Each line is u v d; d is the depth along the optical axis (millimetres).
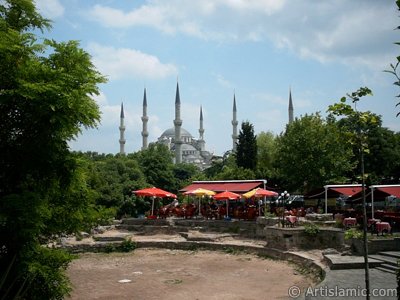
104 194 55562
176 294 20547
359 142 10383
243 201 52781
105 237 37312
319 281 21422
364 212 10273
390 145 56375
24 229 10438
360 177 10352
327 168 53812
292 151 55250
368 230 27453
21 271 10930
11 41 10727
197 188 47031
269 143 92062
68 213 12992
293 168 54938
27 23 12719
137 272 26594
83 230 13766
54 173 12148
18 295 11219
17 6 12375
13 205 10422
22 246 11000
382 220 30250
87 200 13406
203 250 34875
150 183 76750
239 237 37688
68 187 12461
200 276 24891
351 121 10461
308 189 54812
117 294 20828
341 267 21406
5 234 10852
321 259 25062
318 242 28844
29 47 11117
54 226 12664
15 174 11906
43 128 11375
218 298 19438
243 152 77938
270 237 31891
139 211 58844
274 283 22234
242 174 67500
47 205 11586
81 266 29062
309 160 53844
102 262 30703
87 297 20328
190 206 46406
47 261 12039
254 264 28344
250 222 38594
